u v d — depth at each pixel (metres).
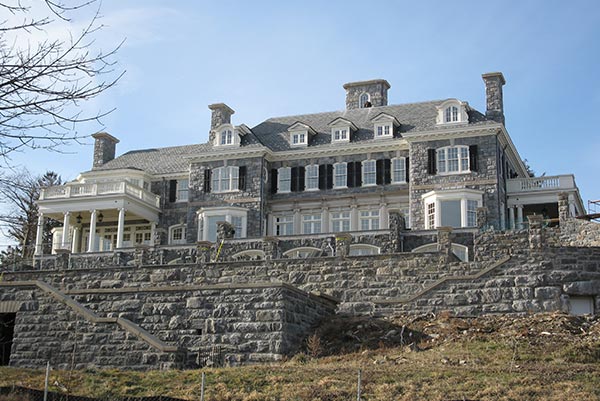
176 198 57.34
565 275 27.73
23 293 26.16
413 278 31.00
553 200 48.56
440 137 48.97
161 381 21.06
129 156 63.12
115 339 24.36
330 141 53.91
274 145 54.91
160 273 35.12
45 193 54.53
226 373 21.64
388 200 50.91
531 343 23.77
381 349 24.44
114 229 57.59
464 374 20.11
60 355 24.91
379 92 57.28
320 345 25.56
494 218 46.78
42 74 10.92
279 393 19.16
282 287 25.02
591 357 22.28
